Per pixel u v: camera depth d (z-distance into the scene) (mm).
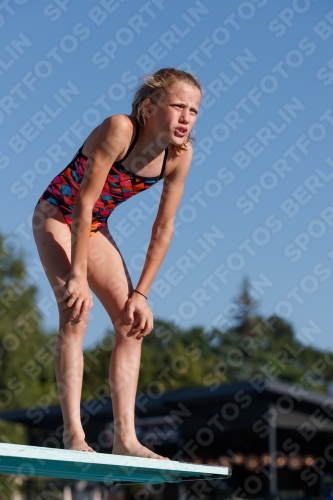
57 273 8656
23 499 50906
